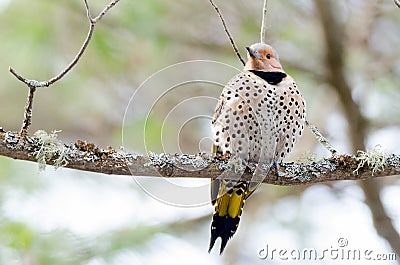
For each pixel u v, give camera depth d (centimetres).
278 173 709
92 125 1174
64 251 934
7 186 971
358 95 1141
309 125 740
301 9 1129
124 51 1104
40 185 984
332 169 709
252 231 1161
